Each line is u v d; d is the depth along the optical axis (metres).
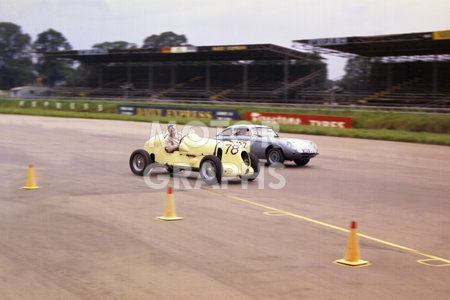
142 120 41.34
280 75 62.84
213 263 6.14
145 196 10.48
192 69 69.31
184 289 5.24
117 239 7.11
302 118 36.94
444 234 8.11
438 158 20.33
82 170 14.27
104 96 70.75
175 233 7.52
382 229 8.30
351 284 5.55
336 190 12.12
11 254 6.30
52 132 28.00
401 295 5.27
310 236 7.63
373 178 14.41
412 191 12.31
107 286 5.27
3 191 10.79
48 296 4.97
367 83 54.16
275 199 10.65
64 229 7.61
